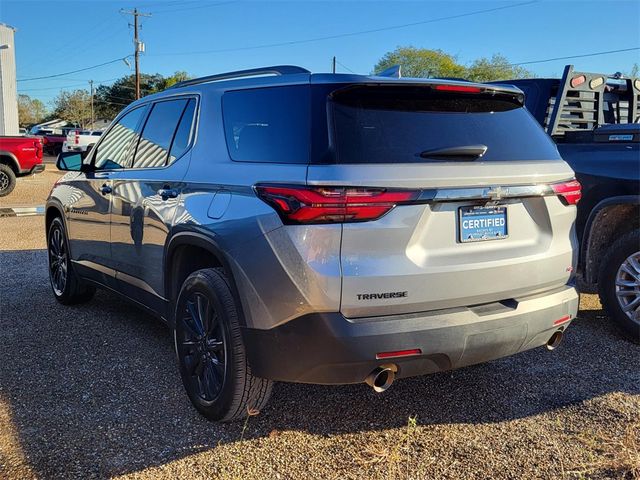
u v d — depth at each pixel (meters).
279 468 2.87
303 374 2.78
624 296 4.48
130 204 4.17
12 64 29.00
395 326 2.69
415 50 60.56
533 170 3.10
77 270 5.21
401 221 2.71
